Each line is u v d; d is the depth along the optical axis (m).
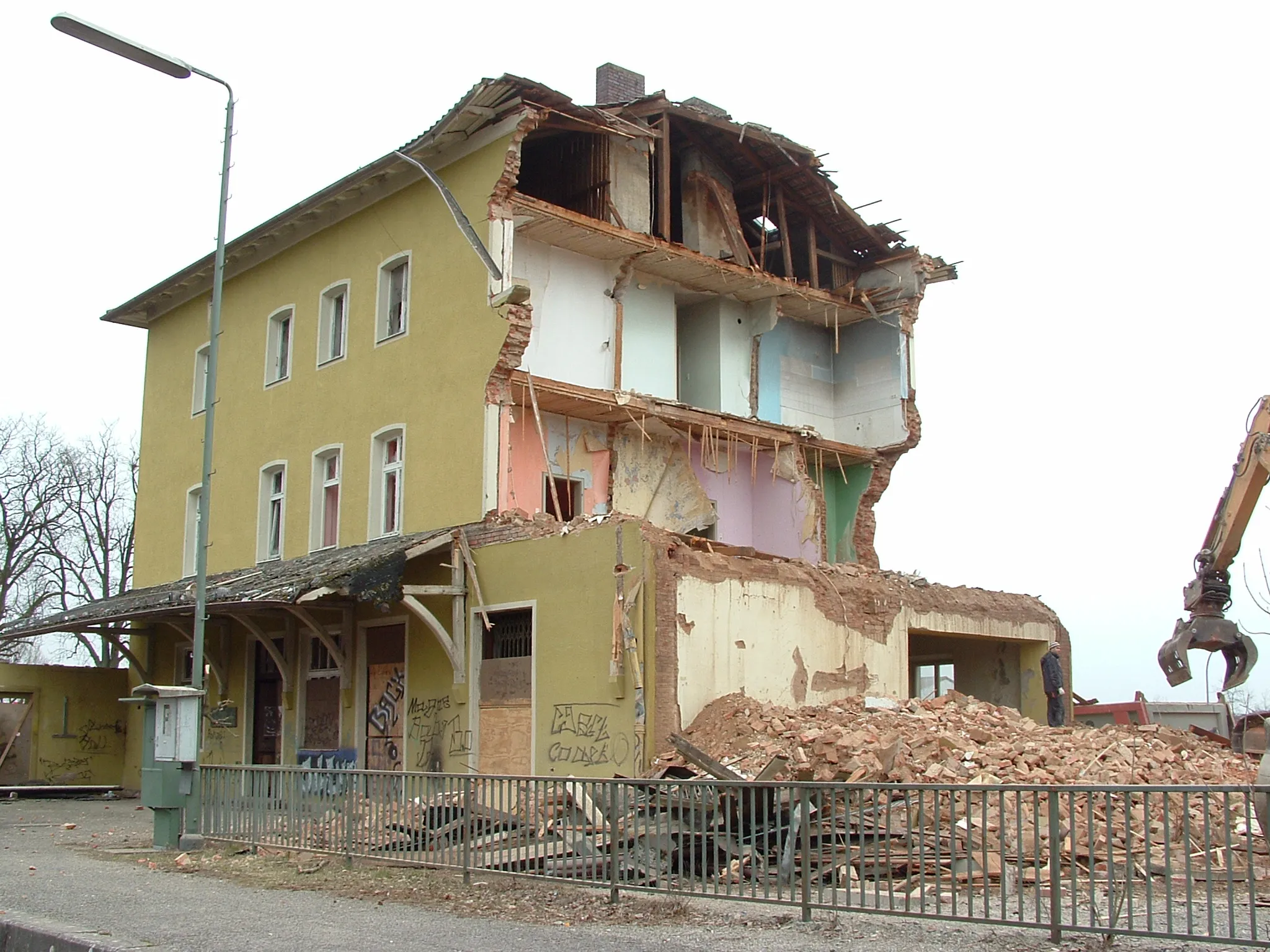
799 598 19.61
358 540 23.86
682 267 25.14
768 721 16.89
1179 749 16.78
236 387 28.39
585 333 24.19
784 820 10.64
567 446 24.02
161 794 15.51
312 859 13.46
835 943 8.61
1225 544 12.73
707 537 26.09
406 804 12.59
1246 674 12.59
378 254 24.45
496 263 21.45
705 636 17.94
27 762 29.53
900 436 27.88
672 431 25.39
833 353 29.47
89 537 45.78
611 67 27.95
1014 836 11.68
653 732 17.14
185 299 30.86
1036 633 24.97
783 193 27.55
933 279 28.56
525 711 19.09
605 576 18.03
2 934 10.08
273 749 25.62
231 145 19.08
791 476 26.44
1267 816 7.99
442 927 9.63
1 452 44.62
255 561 26.72
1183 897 10.08
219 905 10.92
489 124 21.94
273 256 27.61
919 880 9.89
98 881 12.60
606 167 24.08
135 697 15.89
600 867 10.77
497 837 11.60
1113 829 11.14
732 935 9.03
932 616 22.19
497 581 19.97
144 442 31.88
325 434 25.20
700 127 26.11
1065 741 16.62
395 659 22.03
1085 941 8.44
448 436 22.00
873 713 17.73
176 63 18.20
